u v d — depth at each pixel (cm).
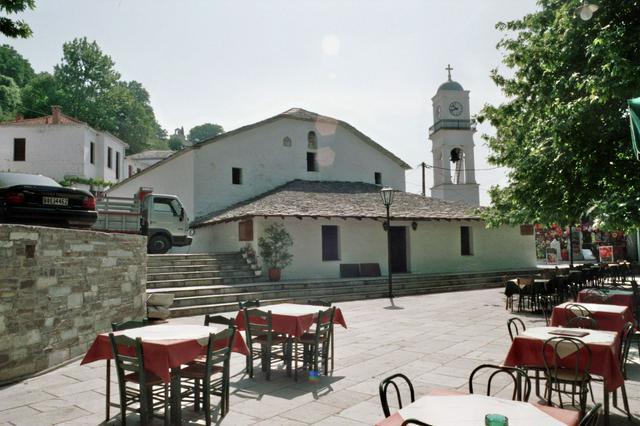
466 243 2392
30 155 3322
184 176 2400
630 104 496
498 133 1421
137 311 1058
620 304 854
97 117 5175
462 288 1989
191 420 505
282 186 2427
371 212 2062
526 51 1140
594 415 282
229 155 2420
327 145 2703
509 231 2447
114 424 495
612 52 843
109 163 3791
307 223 1947
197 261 1727
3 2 972
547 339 497
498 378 645
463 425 271
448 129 3198
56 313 745
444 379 644
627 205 844
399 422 279
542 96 1065
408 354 795
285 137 2578
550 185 1134
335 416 511
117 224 1509
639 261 2772
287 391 604
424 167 3741
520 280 1362
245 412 527
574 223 1127
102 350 516
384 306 1447
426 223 2256
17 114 4775
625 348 584
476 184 3167
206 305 1355
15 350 661
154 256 1620
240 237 1927
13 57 5634
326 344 691
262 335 719
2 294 645
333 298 1603
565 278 1330
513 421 279
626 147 991
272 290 1591
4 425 491
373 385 624
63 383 648
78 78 5300
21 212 885
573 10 1012
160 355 464
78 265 811
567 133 998
